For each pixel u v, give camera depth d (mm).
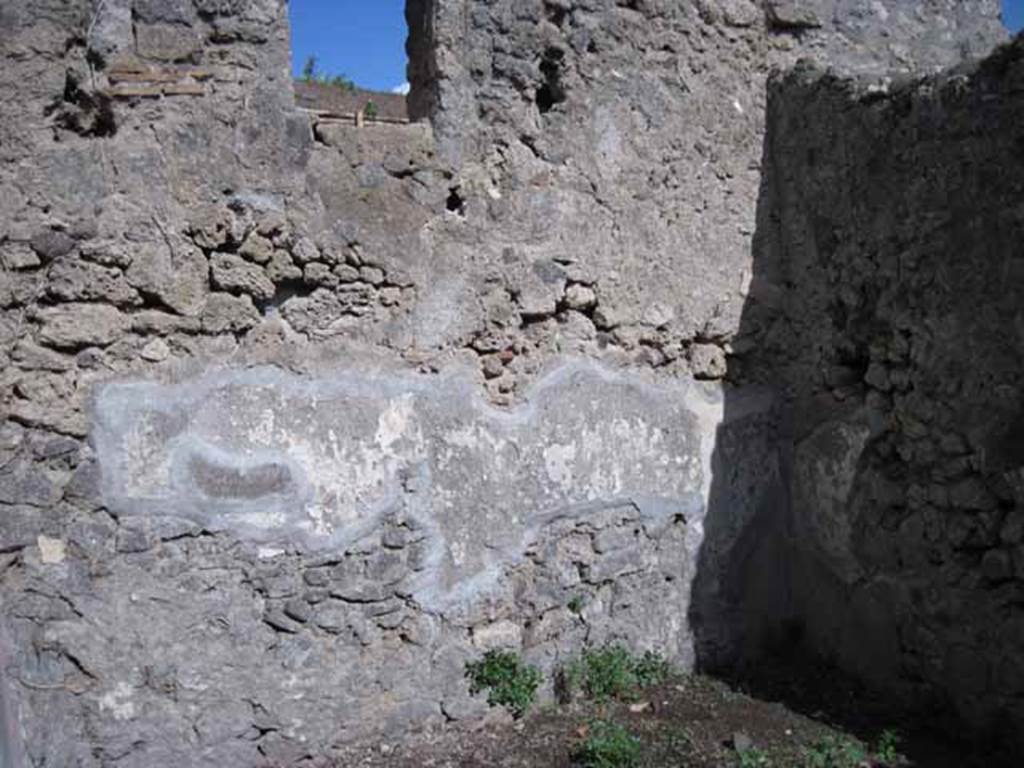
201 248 3301
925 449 3783
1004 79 3465
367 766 3465
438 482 3688
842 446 4148
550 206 3891
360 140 3557
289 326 3469
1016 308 3447
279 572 3422
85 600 3156
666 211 4141
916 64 4664
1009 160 3449
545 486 3908
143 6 3213
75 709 3154
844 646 4184
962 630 3676
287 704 3447
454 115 3711
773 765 3385
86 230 3129
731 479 4328
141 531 3221
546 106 3953
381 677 3602
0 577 3051
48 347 3107
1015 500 3475
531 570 3904
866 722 3793
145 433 3223
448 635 3727
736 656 4355
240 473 3357
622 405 4070
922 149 3750
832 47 4488
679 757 3471
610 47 3979
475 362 3773
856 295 4059
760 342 4391
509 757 3512
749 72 4320
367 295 3564
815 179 4215
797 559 4410
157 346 3252
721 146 4262
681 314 4180
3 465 3049
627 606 4117
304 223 3439
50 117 3111
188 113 3275
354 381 3543
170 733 3283
